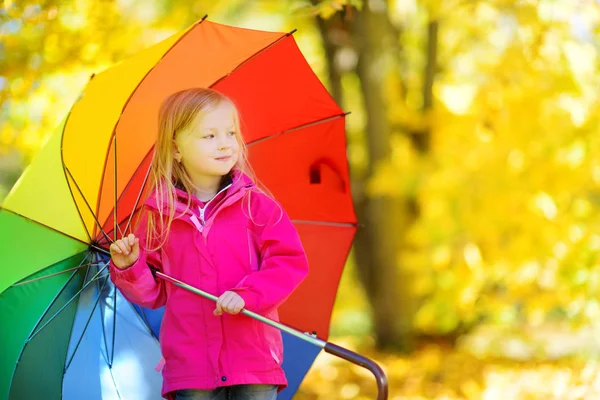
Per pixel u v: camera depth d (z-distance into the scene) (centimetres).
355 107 1235
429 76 1026
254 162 484
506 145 866
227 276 389
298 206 502
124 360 465
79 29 758
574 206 873
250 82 466
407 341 1165
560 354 1021
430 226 941
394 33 1095
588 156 845
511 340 1065
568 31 806
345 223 513
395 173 949
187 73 448
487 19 871
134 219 453
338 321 1509
